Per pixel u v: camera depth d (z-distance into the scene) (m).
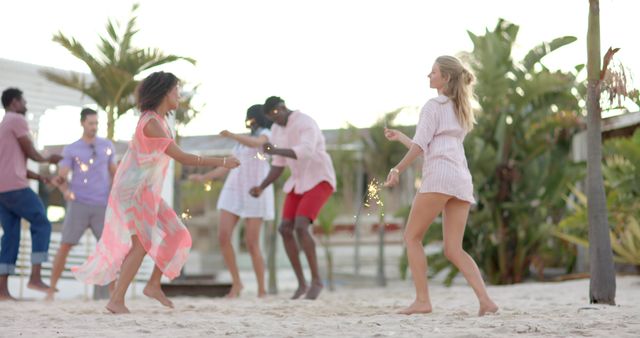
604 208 7.74
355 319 6.32
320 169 9.89
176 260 7.30
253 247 10.86
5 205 9.77
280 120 9.96
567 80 18.88
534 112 19.28
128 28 12.80
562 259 20.33
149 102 7.15
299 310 7.47
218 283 13.07
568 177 18.72
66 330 5.47
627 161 13.60
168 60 12.95
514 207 18.72
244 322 5.98
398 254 31.97
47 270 13.55
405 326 5.59
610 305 7.44
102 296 11.31
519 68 18.88
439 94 6.79
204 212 32.69
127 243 7.29
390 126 27.48
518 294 10.87
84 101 14.34
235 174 10.83
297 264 10.26
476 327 5.50
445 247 6.76
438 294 11.88
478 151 19.16
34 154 9.81
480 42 18.77
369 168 27.92
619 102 7.62
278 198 22.77
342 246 32.94
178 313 7.15
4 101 9.84
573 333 5.05
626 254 13.02
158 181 7.16
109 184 10.56
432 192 6.62
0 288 9.87
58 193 15.55
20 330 5.46
